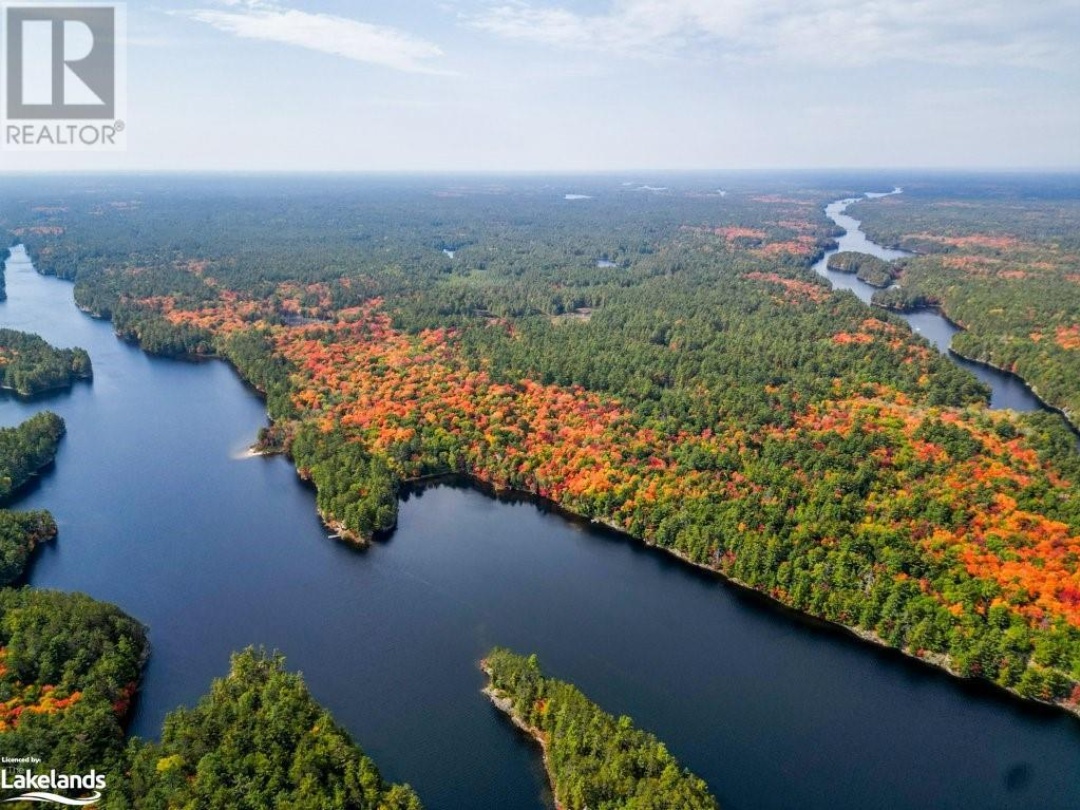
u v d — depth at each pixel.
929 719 132.25
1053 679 133.50
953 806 114.88
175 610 160.12
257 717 114.19
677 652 148.38
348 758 107.75
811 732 128.38
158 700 133.88
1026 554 156.12
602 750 110.62
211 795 99.94
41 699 119.44
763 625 157.50
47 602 138.88
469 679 139.50
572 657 146.00
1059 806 115.69
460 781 115.94
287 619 157.50
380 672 141.25
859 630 154.12
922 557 157.00
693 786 105.31
